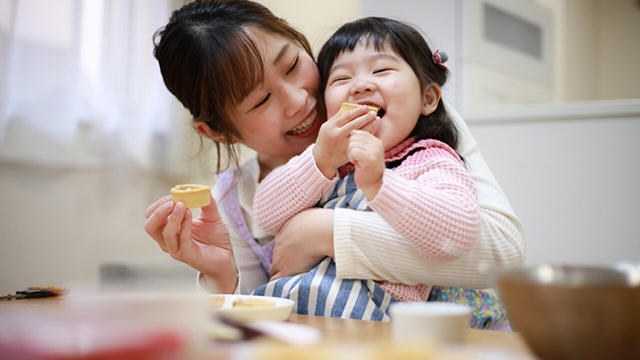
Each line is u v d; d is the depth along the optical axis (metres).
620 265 0.44
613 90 4.38
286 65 1.13
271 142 1.19
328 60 1.18
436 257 0.87
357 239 0.91
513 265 0.98
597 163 1.65
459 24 2.46
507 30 2.87
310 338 0.46
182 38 1.19
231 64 1.10
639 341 0.38
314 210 1.01
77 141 2.03
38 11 1.90
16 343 0.35
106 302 0.36
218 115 1.20
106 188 2.14
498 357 0.43
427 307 0.55
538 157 1.71
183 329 0.37
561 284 0.39
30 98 1.88
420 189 0.85
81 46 2.03
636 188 1.60
